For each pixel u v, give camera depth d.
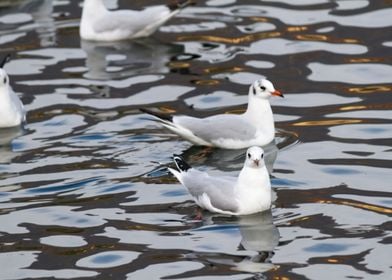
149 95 19.55
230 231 14.29
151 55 21.69
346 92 19.33
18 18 24.00
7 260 13.66
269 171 16.25
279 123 18.19
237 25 22.97
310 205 15.02
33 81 20.42
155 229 14.41
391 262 13.30
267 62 20.91
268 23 22.92
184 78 20.33
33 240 14.20
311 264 13.28
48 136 17.84
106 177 16.12
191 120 17.23
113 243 14.03
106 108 18.97
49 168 16.50
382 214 14.63
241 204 14.74
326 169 16.20
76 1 25.08
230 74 20.42
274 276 12.98
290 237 14.06
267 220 14.62
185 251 13.72
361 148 16.94
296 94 19.38
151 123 18.23
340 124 17.98
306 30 22.38
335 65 20.59
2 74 18.41
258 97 17.36
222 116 17.45
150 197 15.43
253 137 17.25
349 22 22.64
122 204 15.21
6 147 17.45
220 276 13.01
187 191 15.61
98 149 17.20
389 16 22.86
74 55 21.86
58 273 13.30
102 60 21.53
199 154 17.03
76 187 15.80
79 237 14.24
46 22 23.77
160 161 16.70
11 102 18.47
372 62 20.66
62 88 20.02
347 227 14.30
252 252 13.64
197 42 22.27
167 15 22.66
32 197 15.51
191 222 14.60
